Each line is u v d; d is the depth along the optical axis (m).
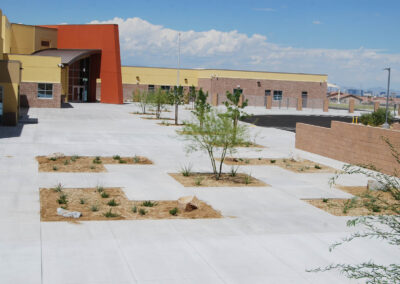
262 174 18.08
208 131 17.38
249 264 8.81
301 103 72.69
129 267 8.43
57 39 64.44
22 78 49.88
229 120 17.81
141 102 50.31
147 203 12.84
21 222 10.80
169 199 13.62
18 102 33.97
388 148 19.16
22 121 34.50
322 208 13.25
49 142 24.33
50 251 9.05
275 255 9.35
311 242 10.24
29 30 59.81
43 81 50.38
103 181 15.59
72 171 16.98
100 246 9.45
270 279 8.14
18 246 9.23
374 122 41.81
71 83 63.53
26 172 16.42
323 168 19.95
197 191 14.73
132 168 18.12
